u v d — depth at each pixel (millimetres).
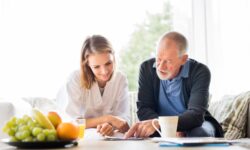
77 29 3436
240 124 2709
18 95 3291
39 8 3379
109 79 2424
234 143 1309
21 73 3318
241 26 3406
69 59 3398
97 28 3492
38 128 1255
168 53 2137
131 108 3078
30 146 1250
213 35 3547
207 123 2203
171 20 3650
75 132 1312
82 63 2404
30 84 3328
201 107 2082
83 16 3457
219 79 3477
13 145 1257
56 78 3369
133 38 3592
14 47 3320
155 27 3625
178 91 2252
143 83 2311
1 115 2584
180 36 2186
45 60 3367
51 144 1261
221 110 2844
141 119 2230
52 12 3396
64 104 2541
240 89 3377
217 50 3514
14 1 3340
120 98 2549
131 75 3604
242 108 2725
